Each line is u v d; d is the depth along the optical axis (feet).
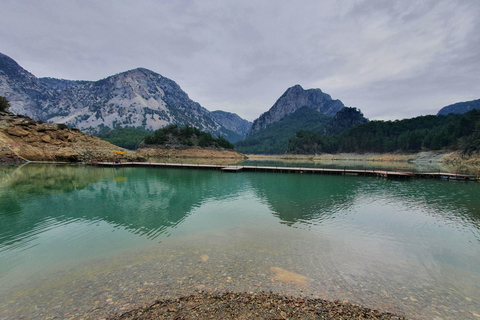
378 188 90.84
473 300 22.58
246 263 29.27
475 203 65.92
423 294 23.45
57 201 64.80
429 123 443.32
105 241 37.19
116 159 204.13
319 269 28.09
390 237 39.70
